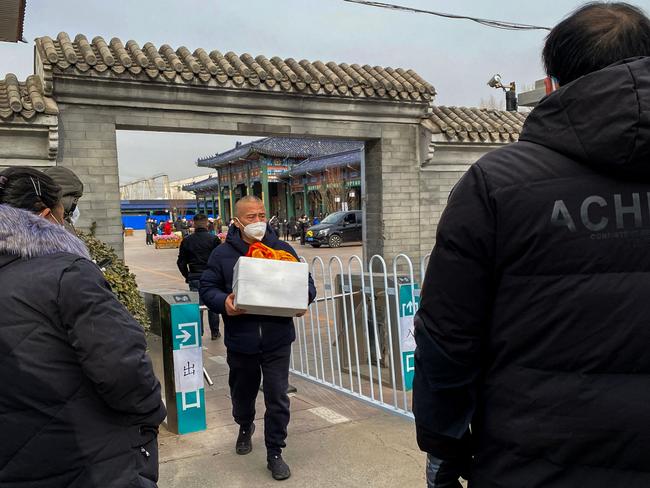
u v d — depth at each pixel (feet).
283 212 151.74
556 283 3.66
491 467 3.94
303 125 25.03
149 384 5.38
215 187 185.98
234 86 22.91
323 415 13.65
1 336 4.85
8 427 4.88
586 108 3.62
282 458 10.85
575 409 3.57
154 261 70.03
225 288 10.86
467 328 3.95
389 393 15.55
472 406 4.13
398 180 27.25
